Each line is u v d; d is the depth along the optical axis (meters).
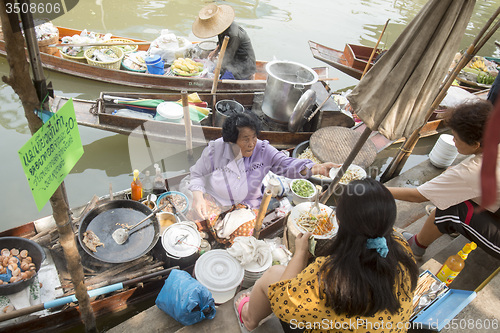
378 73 2.09
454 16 1.79
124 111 5.21
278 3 10.60
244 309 2.30
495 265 2.97
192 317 2.42
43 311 2.98
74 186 4.93
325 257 1.61
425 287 2.41
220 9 5.84
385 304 1.46
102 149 5.50
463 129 2.43
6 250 3.08
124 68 6.38
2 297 2.95
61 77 6.17
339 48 8.85
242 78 6.38
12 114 5.71
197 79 6.06
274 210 3.89
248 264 2.89
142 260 3.33
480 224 2.60
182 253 3.21
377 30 9.96
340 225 1.55
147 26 8.38
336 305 1.48
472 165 2.51
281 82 5.16
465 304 2.22
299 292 1.57
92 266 3.25
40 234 3.44
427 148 6.29
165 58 6.69
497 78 4.07
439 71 2.00
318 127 5.47
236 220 3.38
